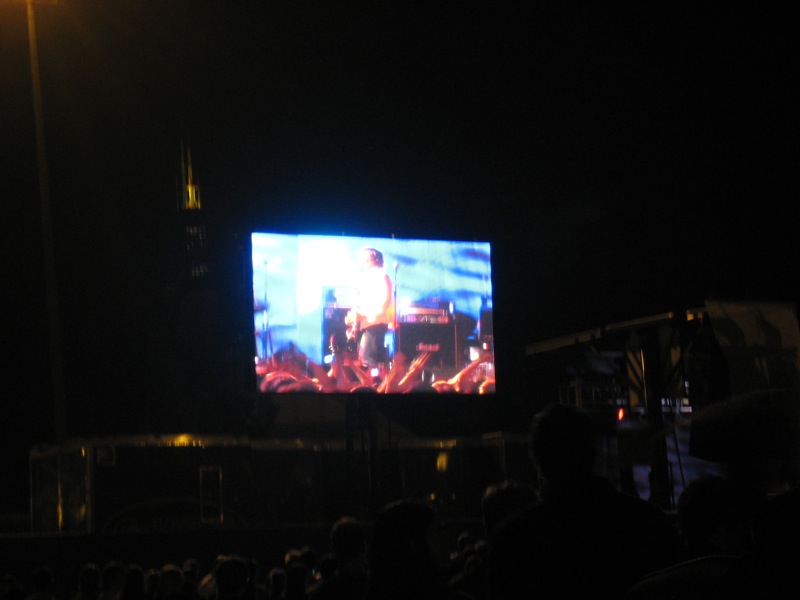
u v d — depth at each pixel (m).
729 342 18.44
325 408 27.77
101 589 12.52
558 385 24.00
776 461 2.57
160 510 20.12
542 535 3.73
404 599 4.23
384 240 23.83
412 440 23.11
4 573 17.23
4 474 34.41
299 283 23.08
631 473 20.94
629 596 2.26
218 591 8.51
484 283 24.47
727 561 2.16
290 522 21.27
